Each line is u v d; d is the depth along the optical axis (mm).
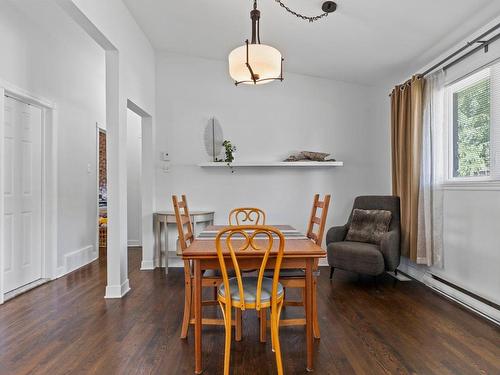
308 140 4641
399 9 2744
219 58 4590
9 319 2645
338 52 3752
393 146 4047
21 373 1874
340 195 4637
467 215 3025
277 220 4617
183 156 4613
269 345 2232
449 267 3293
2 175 3070
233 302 1914
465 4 2539
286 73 4637
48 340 2279
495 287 2707
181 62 4621
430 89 3396
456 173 3312
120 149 3344
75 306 2947
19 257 3451
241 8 3229
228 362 1826
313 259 2074
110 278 3227
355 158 4645
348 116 4648
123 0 3412
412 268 3941
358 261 3531
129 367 1939
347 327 2496
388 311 2818
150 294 3307
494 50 2678
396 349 2146
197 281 1979
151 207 4465
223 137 4621
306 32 3410
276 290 1886
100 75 5133
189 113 4625
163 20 3764
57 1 2424
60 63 4047
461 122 3234
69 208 4238
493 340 2264
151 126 4496
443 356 2049
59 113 4023
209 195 4617
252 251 1949
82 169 4586
